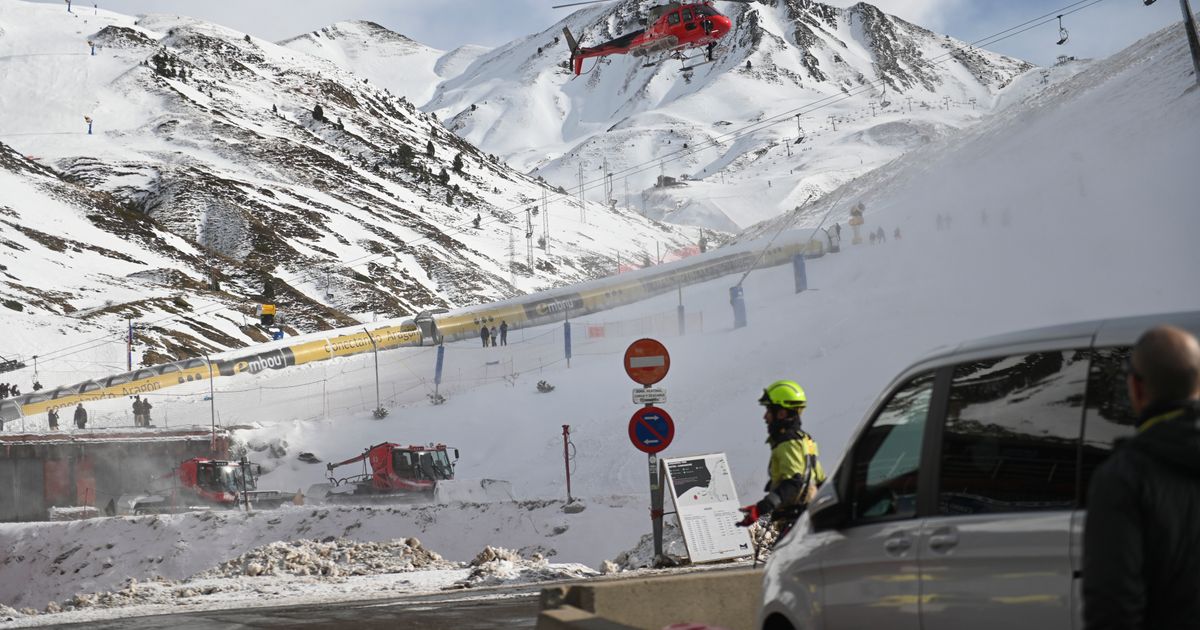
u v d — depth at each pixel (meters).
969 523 3.86
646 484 37.69
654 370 14.73
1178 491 2.70
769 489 7.57
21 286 107.19
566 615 4.77
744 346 52.78
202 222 177.50
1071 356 3.76
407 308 150.25
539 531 26.25
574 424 49.03
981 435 3.98
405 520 29.00
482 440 50.38
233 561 22.56
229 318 115.50
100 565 31.16
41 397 65.88
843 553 4.46
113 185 196.25
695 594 6.71
